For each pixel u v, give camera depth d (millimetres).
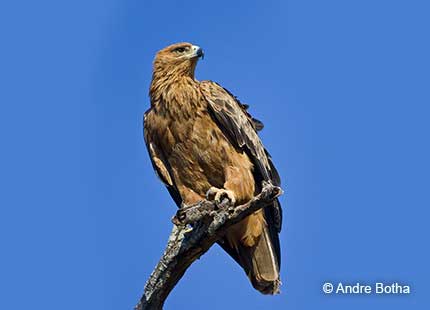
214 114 13938
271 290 13805
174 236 10898
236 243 13766
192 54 14148
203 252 10961
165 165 14359
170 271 10789
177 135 13984
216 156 13938
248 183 13898
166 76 14172
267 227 13766
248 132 14164
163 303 10930
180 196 14477
